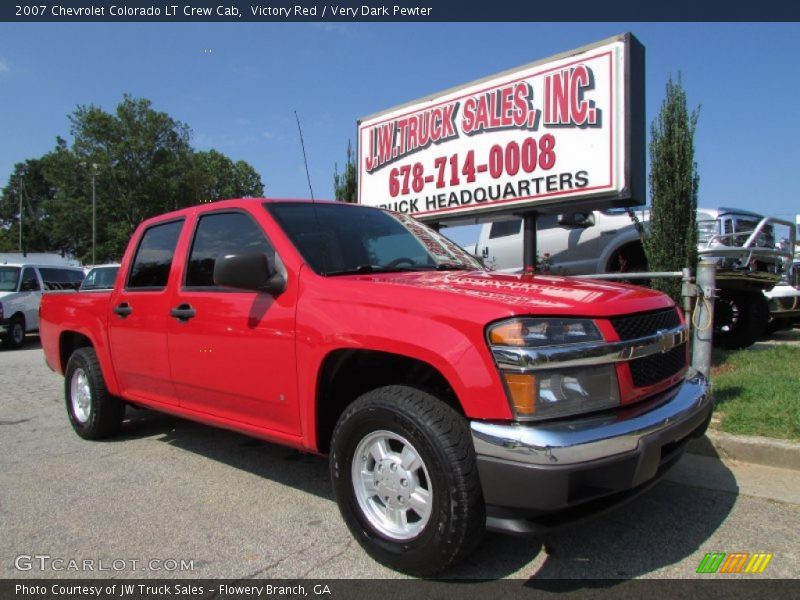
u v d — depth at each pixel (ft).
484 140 23.09
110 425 16.94
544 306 8.45
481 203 23.27
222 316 11.98
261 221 12.01
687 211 20.93
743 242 25.13
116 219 169.48
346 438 9.68
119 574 9.51
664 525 10.65
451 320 8.59
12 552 10.32
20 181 258.57
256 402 11.47
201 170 184.24
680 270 20.80
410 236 13.78
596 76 19.95
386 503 9.39
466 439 8.43
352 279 10.44
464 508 8.25
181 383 13.28
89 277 44.34
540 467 7.67
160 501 12.47
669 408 9.16
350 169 37.40
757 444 13.39
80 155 165.99
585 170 20.29
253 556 10.00
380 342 9.16
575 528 10.59
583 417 8.27
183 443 16.71
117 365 15.55
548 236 31.40
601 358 8.40
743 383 17.76
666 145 21.06
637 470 8.23
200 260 13.17
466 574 9.12
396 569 9.22
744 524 10.62
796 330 38.32
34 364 35.19
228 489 13.08
